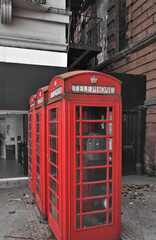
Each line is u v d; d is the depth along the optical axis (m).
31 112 5.33
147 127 7.59
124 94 7.50
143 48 7.60
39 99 4.29
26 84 6.81
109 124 3.15
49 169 3.61
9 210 4.45
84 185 3.02
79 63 11.52
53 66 7.09
